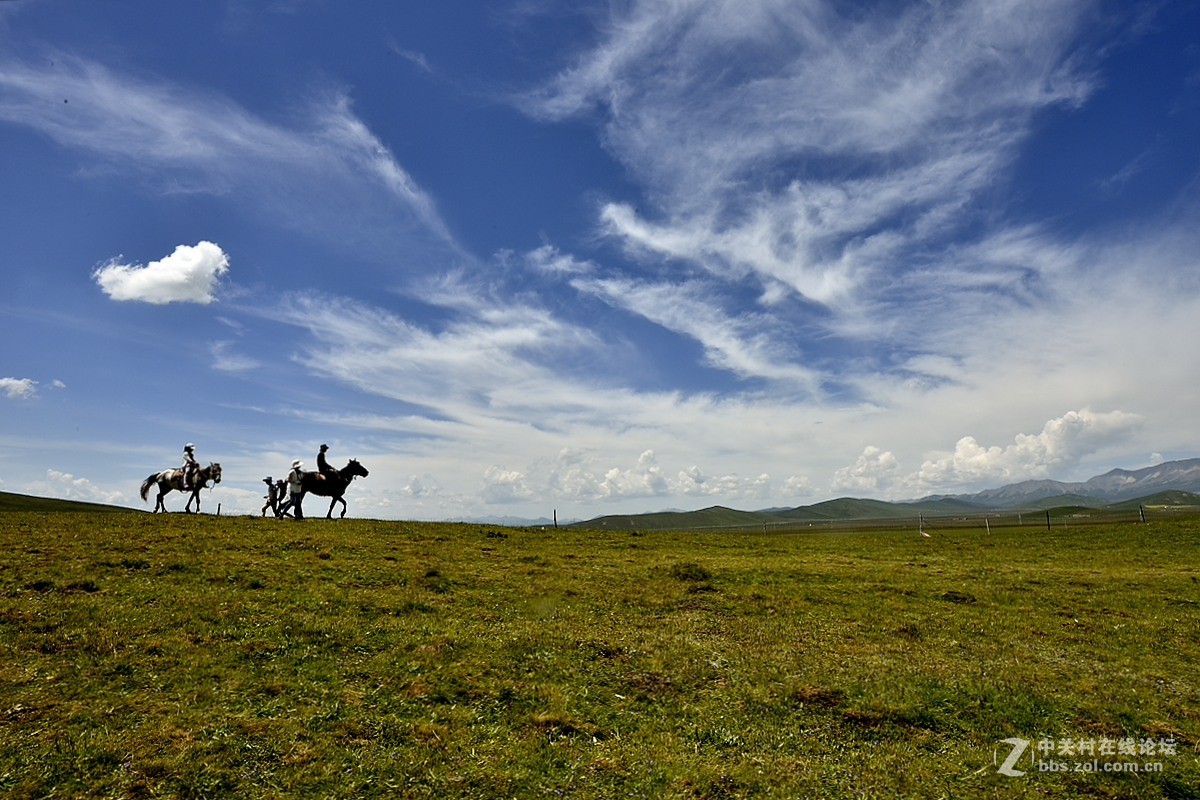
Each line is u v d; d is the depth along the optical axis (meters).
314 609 23.39
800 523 154.38
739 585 33.25
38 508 87.94
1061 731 16.33
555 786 13.27
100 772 12.57
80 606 21.61
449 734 15.11
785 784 13.62
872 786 13.65
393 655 19.45
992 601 31.27
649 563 39.06
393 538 41.53
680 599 29.56
